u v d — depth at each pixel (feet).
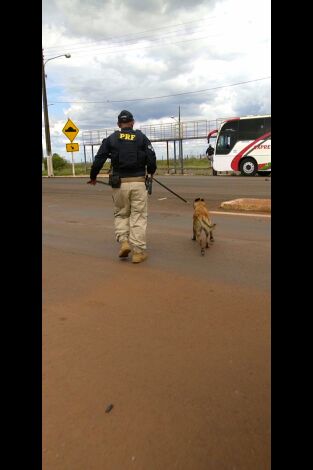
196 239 23.36
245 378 9.14
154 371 9.53
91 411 8.13
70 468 6.69
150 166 18.54
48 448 7.11
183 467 6.68
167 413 8.03
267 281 15.78
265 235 24.08
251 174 80.74
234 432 7.44
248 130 80.02
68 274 17.07
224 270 17.34
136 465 6.75
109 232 26.61
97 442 7.28
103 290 15.10
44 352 10.37
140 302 13.88
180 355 10.23
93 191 53.11
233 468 6.62
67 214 34.71
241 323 11.99
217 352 10.33
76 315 12.76
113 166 18.54
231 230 25.75
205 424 7.68
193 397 8.52
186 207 36.58
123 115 18.30
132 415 8.00
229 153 81.97
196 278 16.35
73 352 10.43
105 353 10.39
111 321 12.34
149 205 38.40
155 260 19.25
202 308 13.23
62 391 8.78
